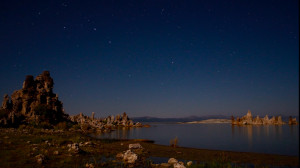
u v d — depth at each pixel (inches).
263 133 3100.4
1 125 2144.4
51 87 3452.3
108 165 754.2
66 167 670.5
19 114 2662.4
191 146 1563.7
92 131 3366.1
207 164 819.4
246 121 7746.1
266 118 7544.3
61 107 3472.0
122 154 931.3
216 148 1446.9
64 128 2647.6
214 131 3821.4
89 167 690.2
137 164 801.6
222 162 902.4
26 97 2974.9
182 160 950.4
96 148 1112.8
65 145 1077.1
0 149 839.1
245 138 2300.7
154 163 864.3
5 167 616.1
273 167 816.9
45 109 2878.9
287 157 1006.4
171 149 1277.1
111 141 1702.8
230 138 2308.1
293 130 3779.5
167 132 3572.8
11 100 2908.5
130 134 3016.7
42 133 1675.7
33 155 776.9
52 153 847.1
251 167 816.9
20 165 644.1
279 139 2129.7
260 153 1120.8
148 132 3565.5
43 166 650.8
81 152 916.6
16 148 879.1
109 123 6392.7
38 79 3388.3
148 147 1374.3
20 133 1510.8
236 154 1099.3
